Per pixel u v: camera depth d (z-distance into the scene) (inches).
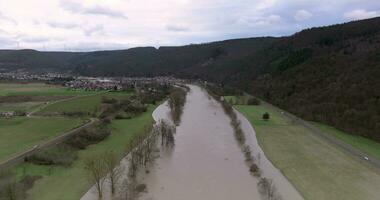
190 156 3371.1
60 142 3560.5
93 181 2546.8
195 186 2615.7
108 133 4160.9
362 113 4554.6
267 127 4746.6
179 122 5098.4
